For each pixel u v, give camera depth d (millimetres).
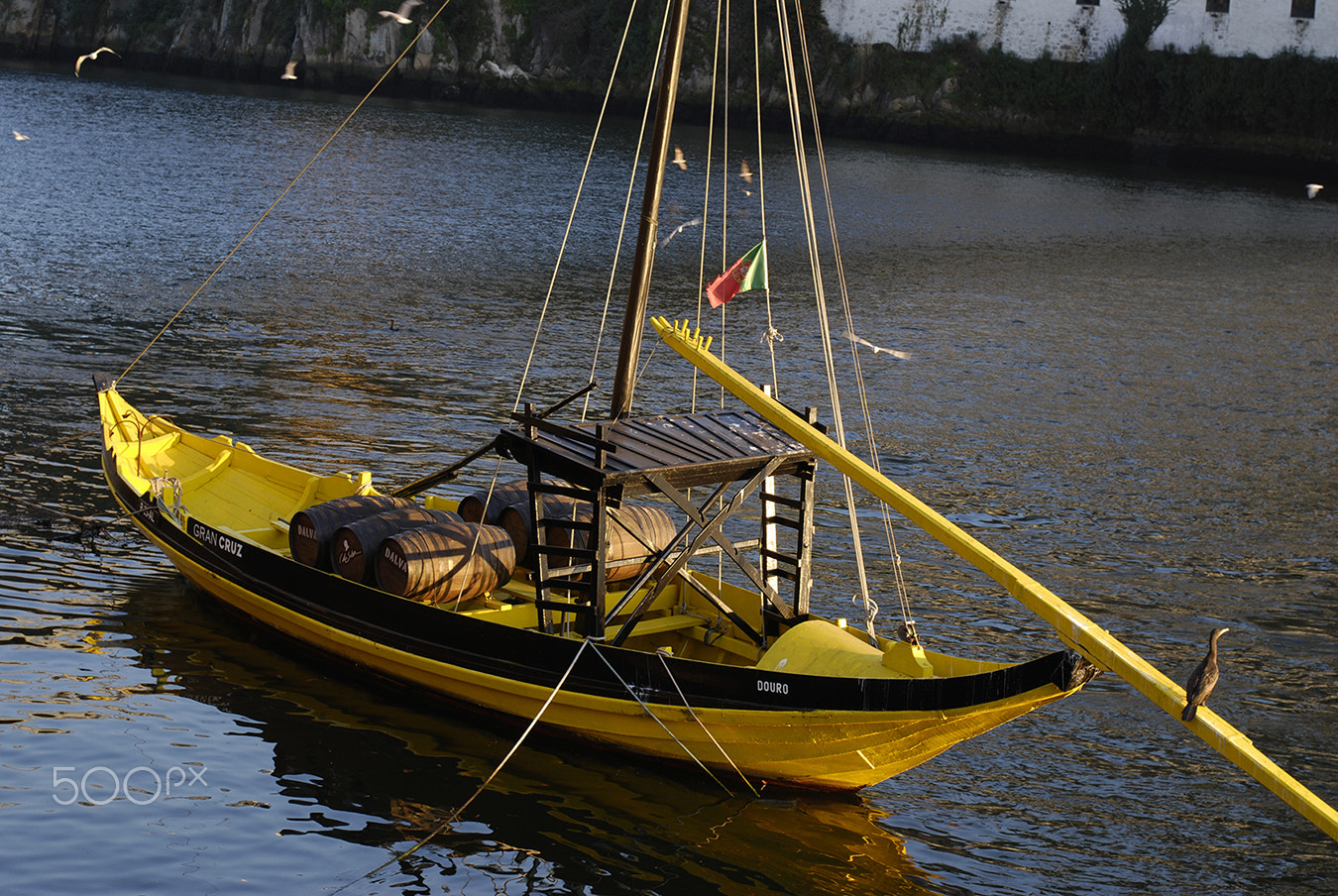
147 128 58250
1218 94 76562
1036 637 14352
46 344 23672
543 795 10766
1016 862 10305
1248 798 11531
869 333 30875
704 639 12406
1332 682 13758
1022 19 80188
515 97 84250
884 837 10562
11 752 10539
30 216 36594
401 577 11852
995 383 26969
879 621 14484
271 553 12867
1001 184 64188
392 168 53031
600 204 48688
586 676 11117
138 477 15000
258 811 10148
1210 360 30719
